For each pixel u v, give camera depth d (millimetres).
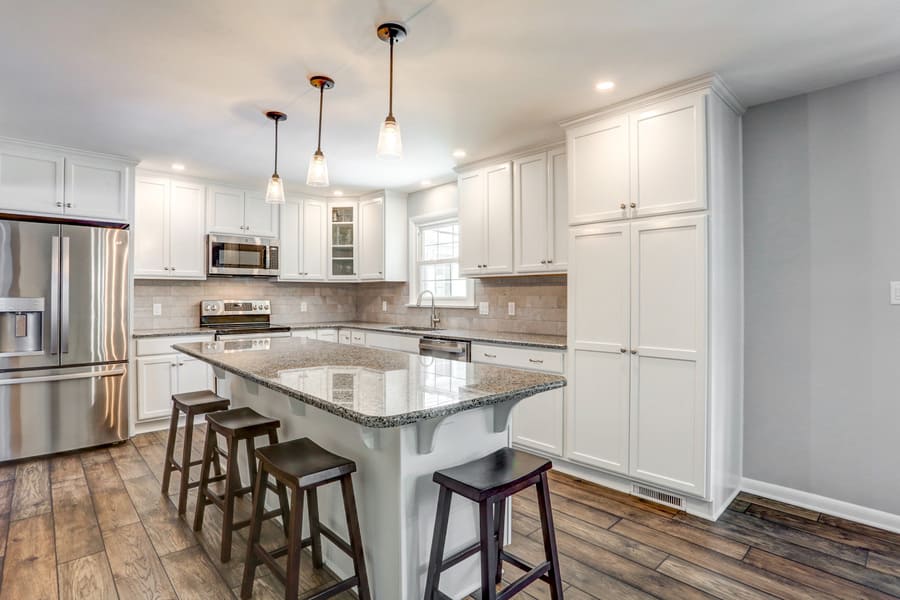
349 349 2777
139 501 2648
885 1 1799
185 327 4699
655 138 2602
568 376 3021
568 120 2980
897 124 2361
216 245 4508
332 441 1974
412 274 5191
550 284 3850
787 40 2078
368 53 2176
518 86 2525
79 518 2439
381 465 1692
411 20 1912
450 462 1765
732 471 2711
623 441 2742
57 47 2111
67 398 3457
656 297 2602
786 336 2691
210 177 4453
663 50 2166
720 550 2176
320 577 1950
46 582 1897
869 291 2439
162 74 2377
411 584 1632
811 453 2615
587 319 2910
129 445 3654
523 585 1544
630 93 2617
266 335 4711
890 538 2293
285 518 2105
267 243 4895
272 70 2338
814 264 2600
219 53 2172
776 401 2727
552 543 1652
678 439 2525
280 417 2391
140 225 4129
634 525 2410
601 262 2842
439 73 2375
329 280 5410
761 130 2773
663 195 2570
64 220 3551
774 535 2314
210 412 2586
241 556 2100
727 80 2463
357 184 4801
